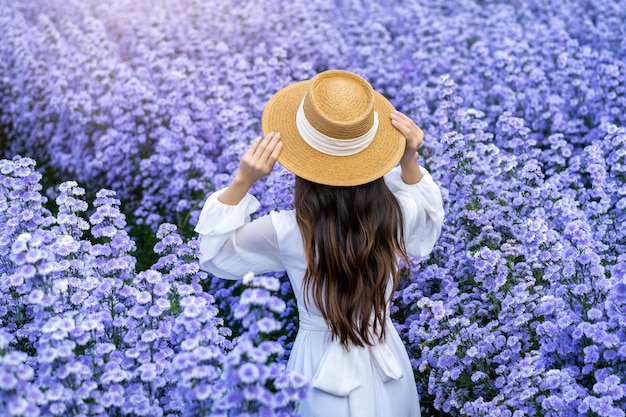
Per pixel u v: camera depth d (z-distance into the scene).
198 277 3.45
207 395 2.46
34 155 7.08
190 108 6.14
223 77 6.97
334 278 2.68
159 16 8.19
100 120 6.26
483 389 3.32
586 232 3.44
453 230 4.11
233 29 7.90
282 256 2.78
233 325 4.43
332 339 2.78
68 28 8.41
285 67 6.49
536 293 3.38
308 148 2.59
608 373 2.82
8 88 7.96
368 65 7.12
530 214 4.04
